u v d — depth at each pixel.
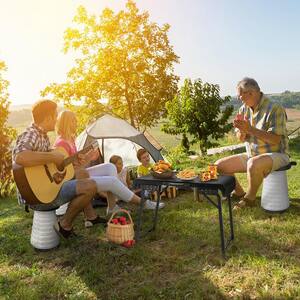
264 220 4.97
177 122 18.00
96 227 4.95
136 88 27.25
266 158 5.23
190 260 3.78
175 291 3.13
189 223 4.93
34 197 4.00
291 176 8.34
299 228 4.52
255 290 3.07
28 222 5.67
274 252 3.87
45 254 4.22
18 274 3.69
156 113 27.17
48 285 3.39
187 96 17.72
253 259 3.65
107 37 27.02
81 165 4.93
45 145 4.28
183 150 18.05
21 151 3.93
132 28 26.73
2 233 5.16
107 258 3.91
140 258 3.84
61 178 4.34
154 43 27.11
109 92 27.62
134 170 7.99
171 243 4.27
